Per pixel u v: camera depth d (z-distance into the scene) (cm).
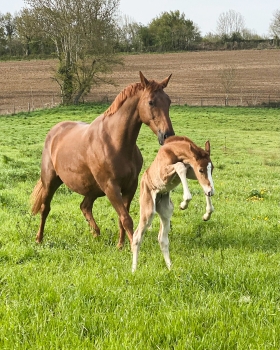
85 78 5316
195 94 6200
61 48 5478
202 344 452
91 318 504
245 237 934
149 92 802
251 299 559
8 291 593
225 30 12950
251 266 694
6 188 1452
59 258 779
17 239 902
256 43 10762
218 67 8388
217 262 722
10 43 9762
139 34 10719
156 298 558
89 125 904
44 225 930
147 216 691
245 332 473
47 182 963
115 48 5619
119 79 7419
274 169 2242
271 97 5906
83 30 5212
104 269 702
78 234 944
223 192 1534
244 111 4881
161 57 9681
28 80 7238
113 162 823
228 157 2623
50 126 3738
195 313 511
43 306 538
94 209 1208
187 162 644
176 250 839
